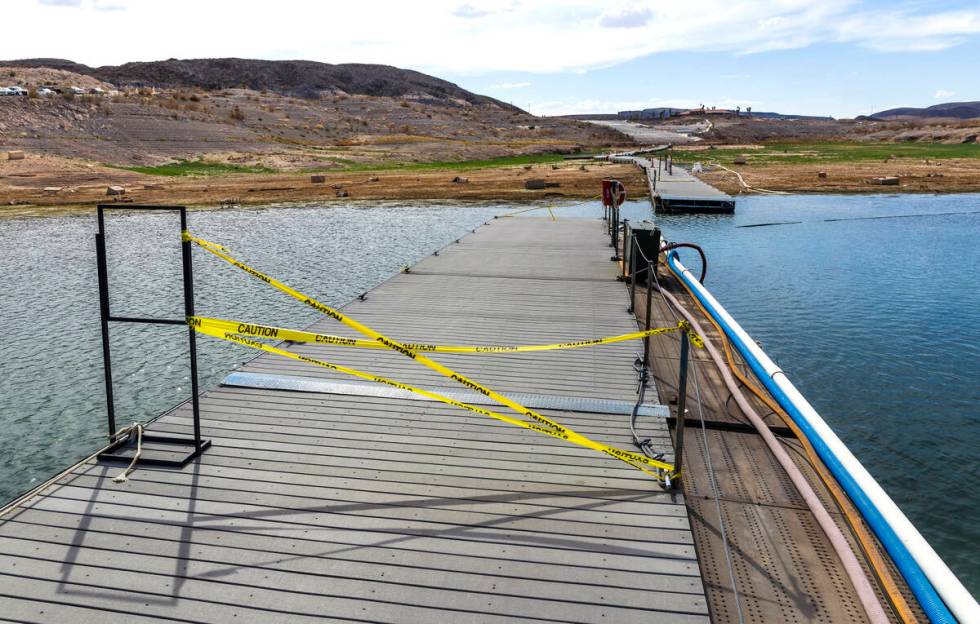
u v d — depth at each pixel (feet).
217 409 20.53
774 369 23.34
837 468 16.65
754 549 13.92
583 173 170.30
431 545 13.52
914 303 46.75
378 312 33.78
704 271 42.24
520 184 146.41
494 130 380.58
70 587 12.26
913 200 117.91
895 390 31.01
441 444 18.19
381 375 23.84
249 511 14.76
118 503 15.07
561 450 17.89
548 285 40.52
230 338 16.62
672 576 12.61
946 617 11.65
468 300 36.45
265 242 78.48
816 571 13.24
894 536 13.82
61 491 15.58
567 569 12.78
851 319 42.80
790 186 139.03
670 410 21.02
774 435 19.17
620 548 13.43
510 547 13.46
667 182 136.77
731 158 230.27
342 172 180.75
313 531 14.01
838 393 30.71
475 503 15.11
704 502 15.75
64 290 53.93
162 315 46.39
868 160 204.23
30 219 98.94
